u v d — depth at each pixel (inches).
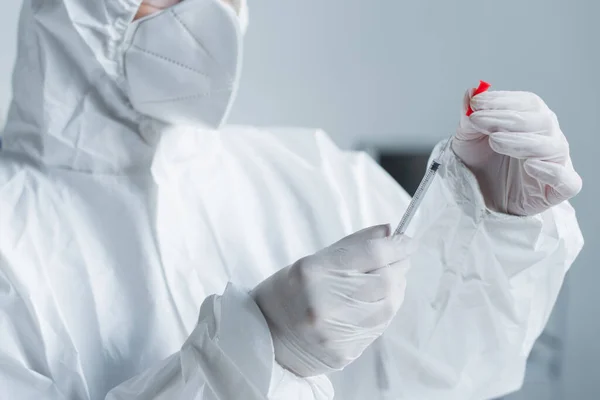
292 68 85.6
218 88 33.8
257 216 39.9
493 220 34.3
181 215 36.7
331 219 41.2
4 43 69.8
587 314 87.4
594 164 88.4
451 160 35.4
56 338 31.7
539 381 81.5
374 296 27.9
